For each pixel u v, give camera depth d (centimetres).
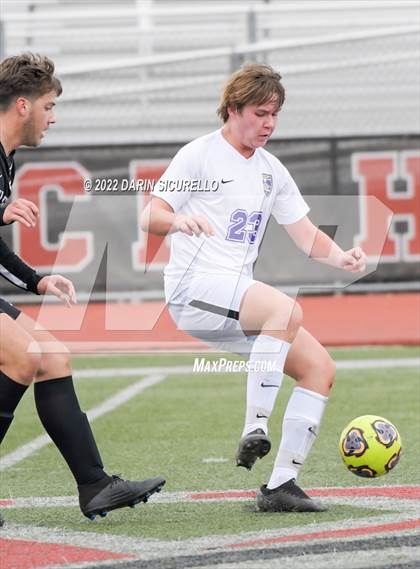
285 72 4738
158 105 5178
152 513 1587
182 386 3105
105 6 6138
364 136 4153
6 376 1416
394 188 4159
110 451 2212
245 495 1731
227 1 6006
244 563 1252
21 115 1445
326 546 1333
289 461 1573
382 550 1306
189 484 1850
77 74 4597
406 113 5103
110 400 2888
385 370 3266
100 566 1258
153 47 5581
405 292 4275
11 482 1911
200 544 1364
